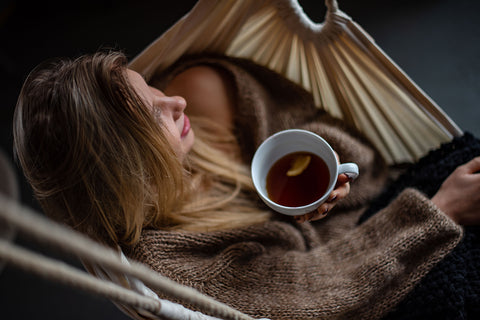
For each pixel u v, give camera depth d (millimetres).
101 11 1368
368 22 1203
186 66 814
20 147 630
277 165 632
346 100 787
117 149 619
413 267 672
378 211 760
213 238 695
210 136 808
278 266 689
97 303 1040
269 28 763
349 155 754
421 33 1156
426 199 684
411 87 714
